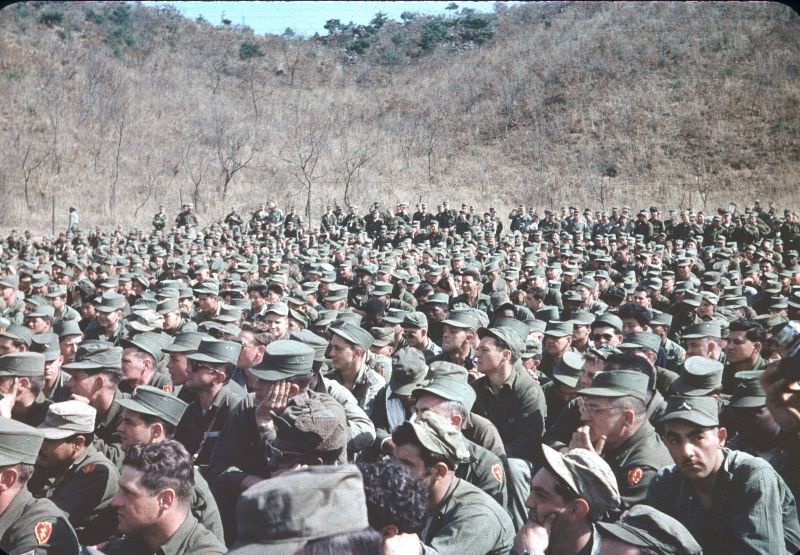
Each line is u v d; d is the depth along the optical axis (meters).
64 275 16.59
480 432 5.23
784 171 46.94
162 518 3.54
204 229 36.28
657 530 3.24
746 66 54.97
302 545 2.23
